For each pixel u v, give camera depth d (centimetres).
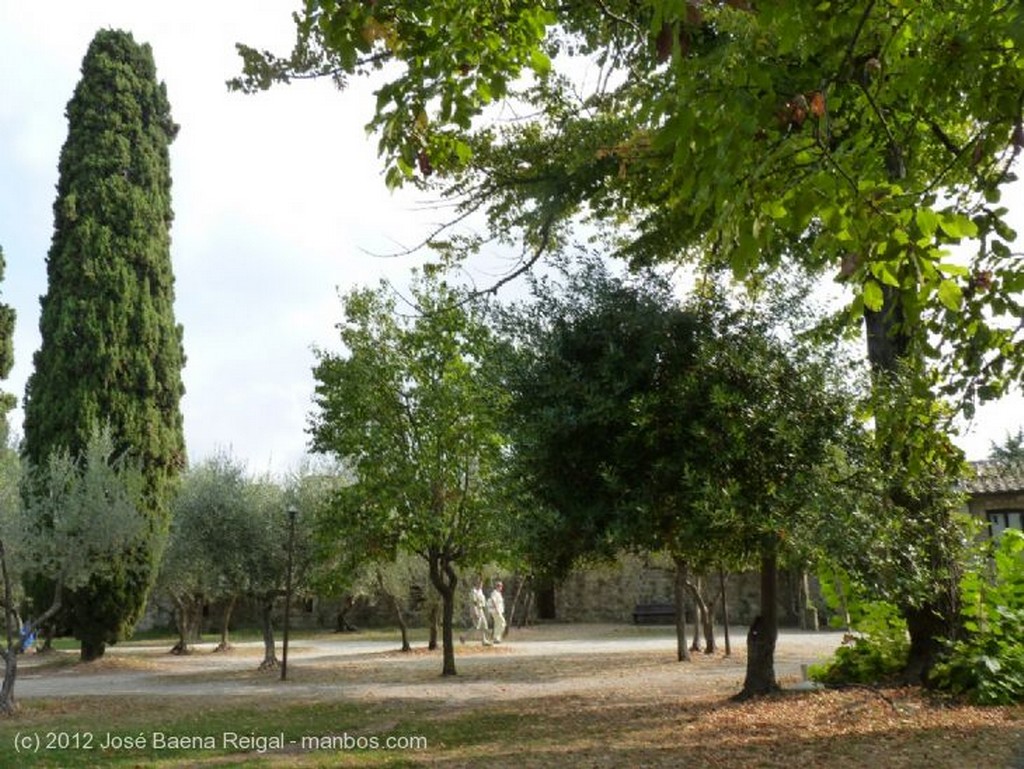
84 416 2380
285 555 2203
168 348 2573
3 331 2755
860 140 508
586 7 896
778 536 984
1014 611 1111
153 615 3881
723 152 367
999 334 586
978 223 521
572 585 3759
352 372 1798
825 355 1057
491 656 2320
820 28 429
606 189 1123
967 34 435
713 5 436
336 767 845
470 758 869
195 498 2328
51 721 1294
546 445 1039
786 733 923
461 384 1761
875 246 444
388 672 1964
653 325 1046
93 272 2491
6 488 1623
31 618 2453
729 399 993
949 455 735
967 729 870
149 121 2727
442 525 1759
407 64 586
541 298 1102
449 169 1047
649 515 1006
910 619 1161
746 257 396
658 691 1434
